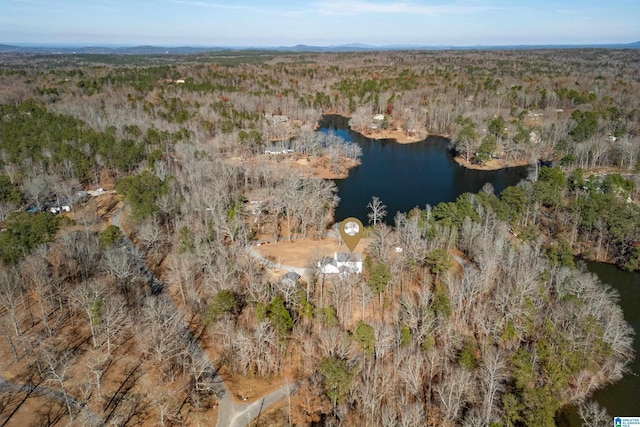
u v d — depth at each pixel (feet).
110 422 205.67
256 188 479.41
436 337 254.06
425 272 314.96
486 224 354.54
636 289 335.88
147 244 348.59
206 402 219.61
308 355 240.32
